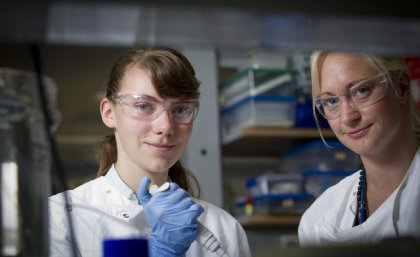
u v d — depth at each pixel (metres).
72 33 0.90
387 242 0.91
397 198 1.78
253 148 4.29
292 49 1.01
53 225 1.59
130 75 1.72
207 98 3.70
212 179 3.62
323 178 3.80
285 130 3.76
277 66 3.78
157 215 1.46
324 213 2.05
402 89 1.79
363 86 1.71
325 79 1.77
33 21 0.86
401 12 0.90
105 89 1.93
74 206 1.81
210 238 1.49
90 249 1.76
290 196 3.85
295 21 0.89
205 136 3.65
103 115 1.89
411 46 1.01
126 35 0.92
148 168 1.74
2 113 1.03
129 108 1.70
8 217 1.01
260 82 3.73
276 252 0.93
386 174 1.86
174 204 1.48
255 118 3.69
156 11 0.83
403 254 0.87
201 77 3.71
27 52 1.05
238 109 3.87
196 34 0.93
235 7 0.84
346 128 1.77
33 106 1.06
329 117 1.82
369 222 1.79
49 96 1.12
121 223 1.82
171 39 0.94
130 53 1.78
